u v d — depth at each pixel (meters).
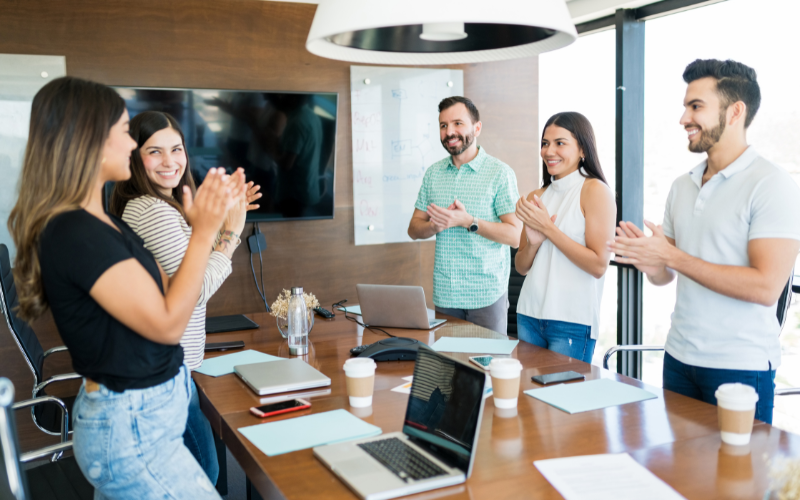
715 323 1.77
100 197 1.31
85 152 1.22
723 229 1.74
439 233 3.02
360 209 4.02
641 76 3.69
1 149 3.22
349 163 3.97
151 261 1.33
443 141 3.00
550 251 2.37
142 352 1.26
